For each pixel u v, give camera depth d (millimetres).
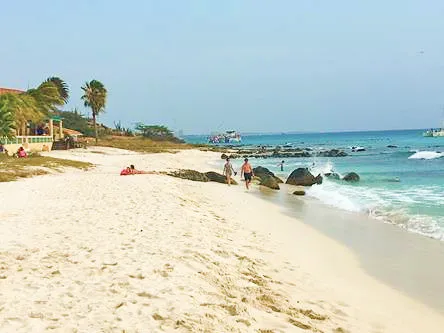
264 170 34938
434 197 21672
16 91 53688
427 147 82875
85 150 53938
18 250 9102
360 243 13031
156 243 10047
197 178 29391
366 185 27875
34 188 19062
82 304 6301
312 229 15008
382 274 10039
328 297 8281
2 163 28094
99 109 69938
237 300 7238
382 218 16953
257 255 10711
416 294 8750
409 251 12062
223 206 18359
